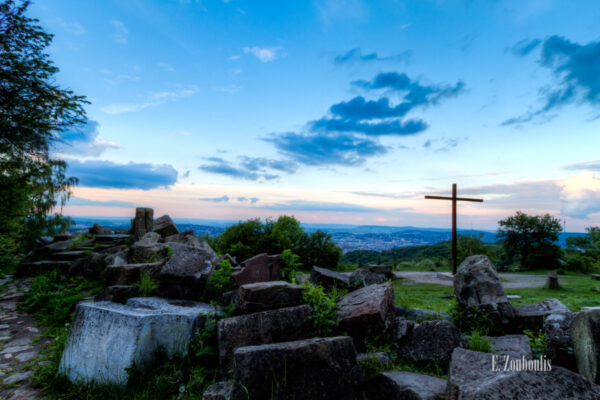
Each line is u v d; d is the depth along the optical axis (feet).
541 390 6.75
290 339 12.15
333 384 9.16
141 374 11.25
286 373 9.04
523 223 116.26
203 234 61.00
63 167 62.90
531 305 17.76
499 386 6.88
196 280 18.53
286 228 80.84
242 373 8.91
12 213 40.06
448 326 13.28
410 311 18.86
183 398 10.36
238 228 79.05
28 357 14.28
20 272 34.37
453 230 58.59
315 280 23.38
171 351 12.62
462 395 7.04
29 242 58.18
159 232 43.60
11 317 20.18
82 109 36.96
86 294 23.58
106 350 11.85
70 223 65.92
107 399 10.46
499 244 127.03
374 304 13.78
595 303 27.89
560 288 42.70
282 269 22.70
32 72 33.06
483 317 16.15
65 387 11.45
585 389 6.73
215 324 13.35
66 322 18.69
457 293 18.17
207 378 11.46
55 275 28.50
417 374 10.54
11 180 38.34
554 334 10.94
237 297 14.60
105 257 30.01
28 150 38.40
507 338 14.29
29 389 11.44
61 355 13.62
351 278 24.35
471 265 18.56
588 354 8.67
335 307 14.76
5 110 33.53
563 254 111.34
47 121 36.32
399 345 13.70
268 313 12.53
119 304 15.75
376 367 11.75
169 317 12.88
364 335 13.53
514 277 66.08
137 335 11.57
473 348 12.58
